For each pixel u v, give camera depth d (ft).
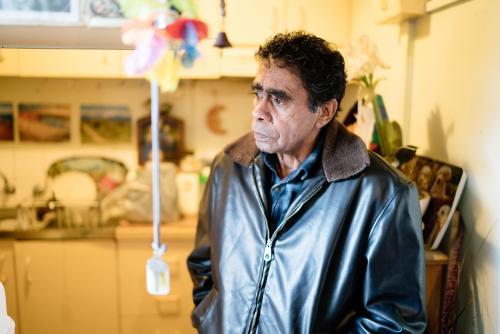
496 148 3.72
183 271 6.67
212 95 7.82
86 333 6.87
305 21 6.50
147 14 2.03
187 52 2.10
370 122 4.82
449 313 4.18
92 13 2.41
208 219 4.01
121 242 6.63
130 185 6.88
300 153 3.35
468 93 4.12
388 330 3.04
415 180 4.81
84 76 6.37
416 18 5.14
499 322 3.70
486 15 3.84
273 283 3.24
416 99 5.18
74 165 7.71
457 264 4.14
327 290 3.14
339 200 3.14
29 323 6.77
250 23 6.35
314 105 3.08
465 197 4.19
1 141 7.55
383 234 3.05
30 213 7.22
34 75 6.29
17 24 2.39
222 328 3.45
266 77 3.03
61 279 6.70
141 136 7.76
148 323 6.87
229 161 3.82
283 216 3.36
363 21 6.38
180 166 7.79
